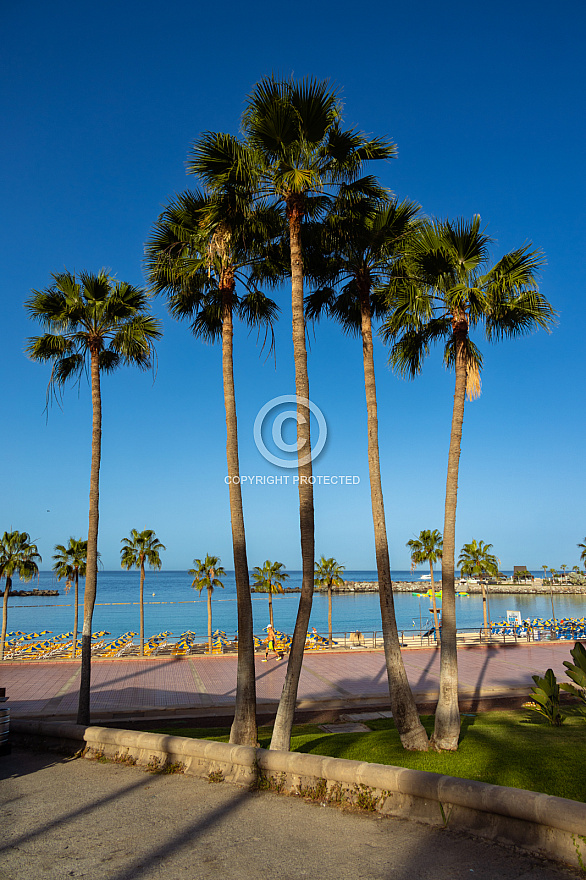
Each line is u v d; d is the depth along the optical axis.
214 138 10.68
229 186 10.91
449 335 11.73
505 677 22.70
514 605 81.25
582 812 4.84
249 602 10.73
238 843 5.60
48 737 10.80
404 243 11.41
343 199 11.34
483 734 9.59
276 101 10.34
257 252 12.42
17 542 31.61
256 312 13.35
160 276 12.65
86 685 13.00
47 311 14.62
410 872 4.80
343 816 6.25
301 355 10.91
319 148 10.98
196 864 5.13
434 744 8.95
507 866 4.85
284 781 7.24
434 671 24.47
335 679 22.80
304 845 5.49
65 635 35.25
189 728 14.92
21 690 21.02
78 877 4.95
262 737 12.38
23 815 6.80
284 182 10.91
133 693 20.27
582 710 12.62
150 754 8.98
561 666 25.58
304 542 10.32
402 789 6.17
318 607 88.19
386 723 15.41
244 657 10.45
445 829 5.69
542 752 8.09
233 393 11.82
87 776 8.57
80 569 38.56
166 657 28.20
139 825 6.24
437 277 10.77
